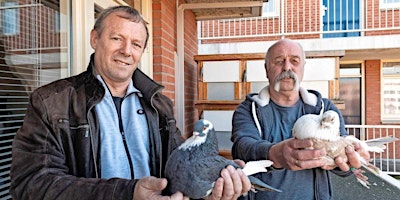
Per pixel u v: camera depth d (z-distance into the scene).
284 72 1.50
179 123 4.04
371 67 7.07
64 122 1.04
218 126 4.16
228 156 3.95
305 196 1.39
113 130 1.17
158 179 0.84
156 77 3.31
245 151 1.31
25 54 1.75
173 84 3.83
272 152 1.16
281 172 1.38
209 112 4.19
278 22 6.84
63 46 1.97
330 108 1.54
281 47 1.53
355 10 6.98
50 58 1.91
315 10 6.80
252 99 1.59
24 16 1.75
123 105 1.25
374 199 2.35
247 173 0.91
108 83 1.23
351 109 7.24
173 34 3.89
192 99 4.95
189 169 0.82
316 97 1.57
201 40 6.71
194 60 4.67
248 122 1.52
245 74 4.13
